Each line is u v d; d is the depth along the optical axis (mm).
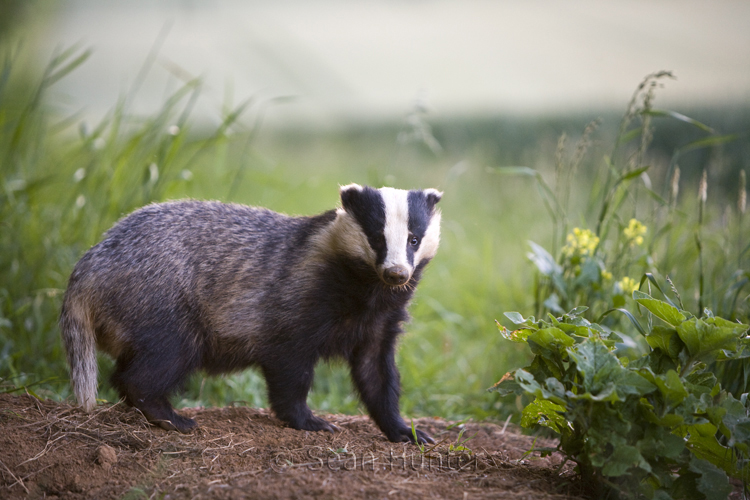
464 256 16938
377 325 9023
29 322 11070
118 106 13383
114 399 10180
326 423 8742
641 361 6699
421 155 25031
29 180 13547
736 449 6746
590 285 10047
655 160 18422
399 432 8766
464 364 12703
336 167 26391
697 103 21875
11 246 12070
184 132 12508
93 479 6668
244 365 9031
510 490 6523
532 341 6758
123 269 8344
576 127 22906
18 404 8023
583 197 18250
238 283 8664
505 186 20922
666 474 6305
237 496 6137
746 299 10078
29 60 22172
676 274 11805
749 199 14180
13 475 6676
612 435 6160
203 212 8977
